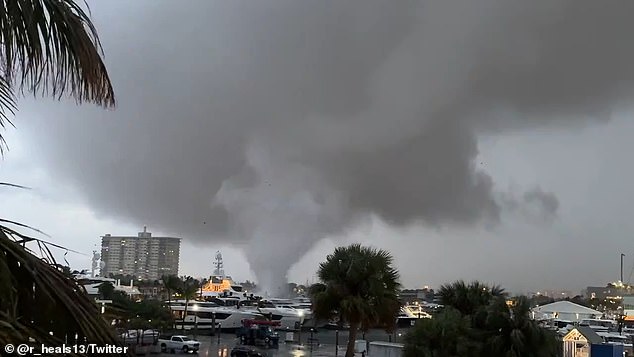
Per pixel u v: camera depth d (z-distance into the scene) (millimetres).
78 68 2594
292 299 138625
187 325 71625
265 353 47938
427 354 19156
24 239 2238
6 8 2465
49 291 2182
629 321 89625
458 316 19859
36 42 2514
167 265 177375
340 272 20281
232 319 73438
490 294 22141
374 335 63469
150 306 47344
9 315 1967
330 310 20219
